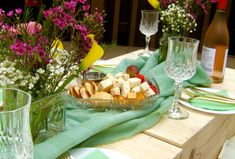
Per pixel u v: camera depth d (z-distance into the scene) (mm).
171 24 1242
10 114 651
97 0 2955
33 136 794
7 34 739
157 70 1208
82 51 793
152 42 2697
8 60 745
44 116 804
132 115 928
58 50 782
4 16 749
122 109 975
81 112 961
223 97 1166
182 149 890
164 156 844
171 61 1019
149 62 1288
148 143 891
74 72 804
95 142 864
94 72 1135
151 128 954
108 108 975
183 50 996
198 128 977
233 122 1260
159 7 1301
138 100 964
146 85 1011
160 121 994
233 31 3025
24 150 684
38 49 729
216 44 1295
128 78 1067
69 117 944
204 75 1238
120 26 3188
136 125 919
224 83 1335
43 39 747
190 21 1249
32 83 749
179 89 1064
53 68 769
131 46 3143
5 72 731
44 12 750
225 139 1231
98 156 810
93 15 809
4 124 654
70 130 839
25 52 718
